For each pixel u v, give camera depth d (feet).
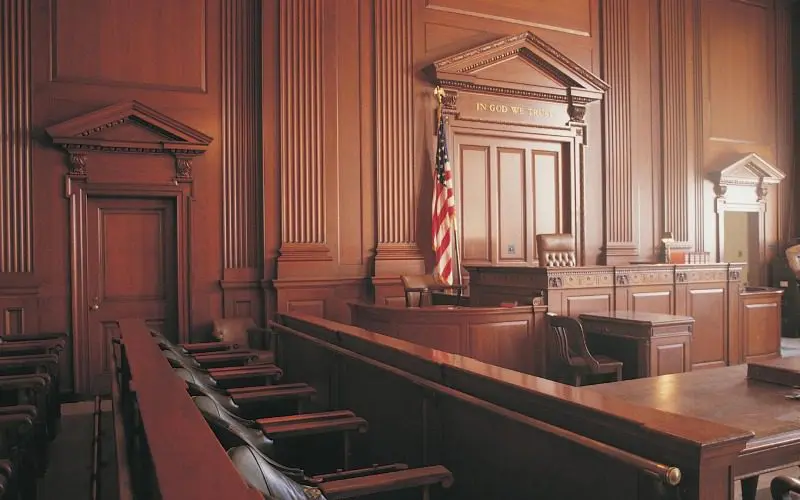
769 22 35.78
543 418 6.47
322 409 13.02
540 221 28.43
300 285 22.90
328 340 12.81
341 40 24.30
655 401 8.74
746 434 4.95
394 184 24.90
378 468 7.34
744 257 37.17
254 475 5.30
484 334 17.92
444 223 24.45
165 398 6.29
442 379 8.34
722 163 33.65
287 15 23.35
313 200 23.41
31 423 9.24
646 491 5.24
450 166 25.20
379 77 24.84
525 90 27.27
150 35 21.77
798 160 36.17
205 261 22.25
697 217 32.37
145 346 9.82
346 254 24.14
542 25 28.48
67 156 20.57
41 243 20.26
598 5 29.94
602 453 5.37
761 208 34.78
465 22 26.66
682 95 31.81
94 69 21.02
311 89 23.58
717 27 33.88
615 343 18.69
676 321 17.28
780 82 35.99
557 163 28.91
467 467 7.79
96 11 21.09
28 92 20.20
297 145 23.32
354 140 24.41
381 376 10.25
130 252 21.59
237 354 15.01
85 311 20.81
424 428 8.73
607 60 29.81
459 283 24.64
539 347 18.63
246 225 22.86
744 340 23.77
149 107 20.80
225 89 22.65
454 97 25.85
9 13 20.10
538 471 6.53
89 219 21.04
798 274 33.86
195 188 22.11
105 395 19.74
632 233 30.19
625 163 30.07
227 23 22.79
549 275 18.88
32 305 20.08
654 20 31.48
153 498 4.82
